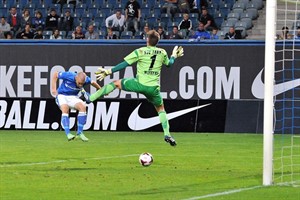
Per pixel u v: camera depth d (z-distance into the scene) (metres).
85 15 83.75
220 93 62.53
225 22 80.31
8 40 64.94
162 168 38.84
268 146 32.88
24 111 65.06
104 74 41.94
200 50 62.44
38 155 45.28
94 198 29.09
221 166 39.91
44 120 64.88
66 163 40.94
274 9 32.62
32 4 86.50
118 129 63.91
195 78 62.69
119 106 63.94
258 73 61.88
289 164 41.12
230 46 62.12
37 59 64.62
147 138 57.81
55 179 34.34
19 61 64.88
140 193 30.36
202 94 62.75
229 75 62.25
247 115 62.06
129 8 78.81
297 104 59.78
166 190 31.20
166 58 42.88
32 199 28.84
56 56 64.38
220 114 62.53
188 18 76.75
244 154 46.28
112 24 78.94
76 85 45.19
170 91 63.16
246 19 80.38
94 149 49.38
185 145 52.34
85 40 63.81
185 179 34.66
